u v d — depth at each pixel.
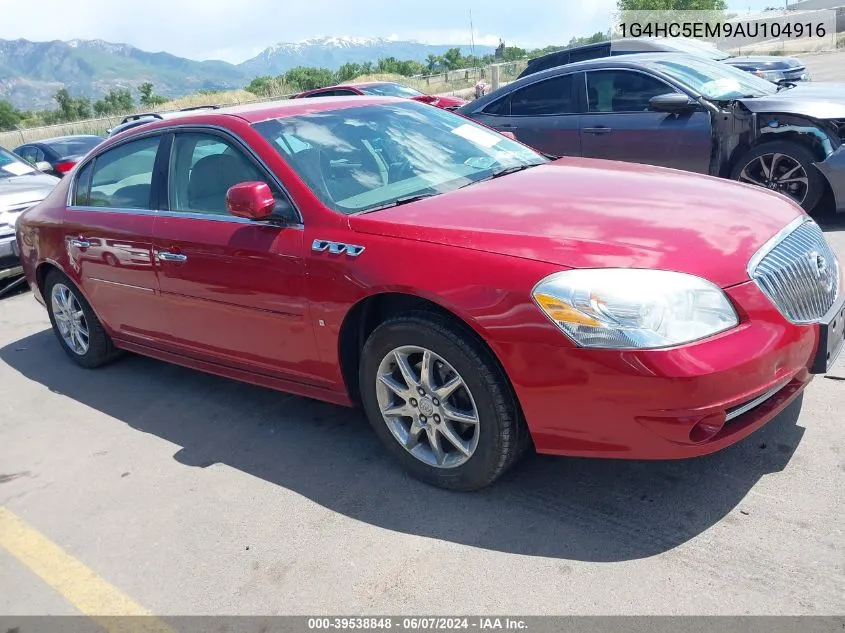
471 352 2.85
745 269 2.70
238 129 3.80
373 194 3.53
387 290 3.02
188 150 4.06
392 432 3.29
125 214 4.35
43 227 5.02
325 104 4.21
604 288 2.58
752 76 7.34
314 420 4.03
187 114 4.31
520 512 2.97
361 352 3.29
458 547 2.81
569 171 3.84
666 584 2.47
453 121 4.45
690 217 2.99
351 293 3.15
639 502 2.93
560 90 7.43
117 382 4.98
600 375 2.57
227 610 2.67
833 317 2.92
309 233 3.35
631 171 3.81
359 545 2.91
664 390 2.50
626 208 3.10
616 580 2.52
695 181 3.55
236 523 3.18
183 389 4.71
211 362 4.16
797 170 6.22
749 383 2.56
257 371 3.88
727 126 6.39
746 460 3.10
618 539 2.73
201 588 2.81
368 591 2.65
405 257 3.00
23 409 4.73
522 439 2.96
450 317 2.93
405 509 3.11
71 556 3.12
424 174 3.78
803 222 3.21
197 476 3.62
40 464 3.96
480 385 2.86
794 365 2.74
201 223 3.85
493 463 2.96
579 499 3.01
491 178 3.79
